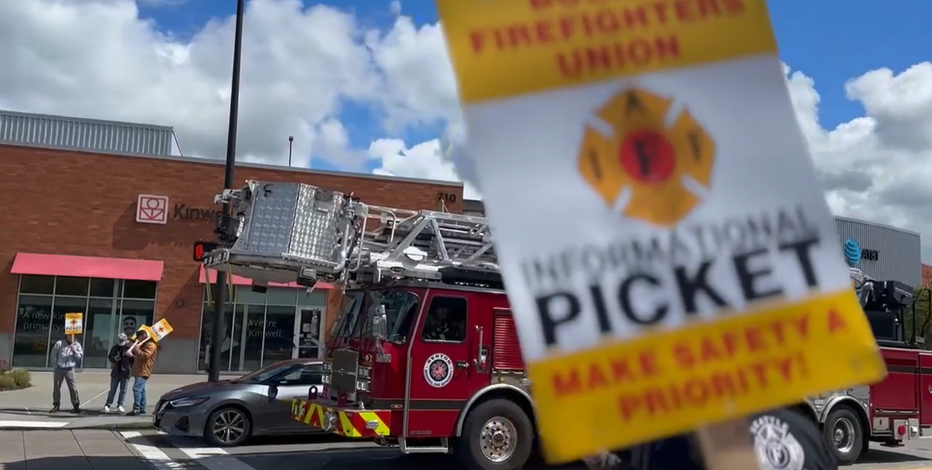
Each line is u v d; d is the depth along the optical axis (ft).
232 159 53.72
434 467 35.24
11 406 54.80
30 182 80.43
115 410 53.42
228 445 40.19
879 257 124.88
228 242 33.22
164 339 81.71
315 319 40.78
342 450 39.70
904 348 39.22
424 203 87.45
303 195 32.40
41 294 80.23
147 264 82.07
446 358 31.78
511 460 32.12
